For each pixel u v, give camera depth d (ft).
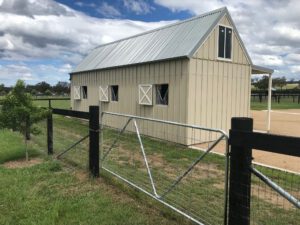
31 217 14.28
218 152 28.02
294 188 18.01
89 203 15.90
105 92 49.90
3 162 25.02
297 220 13.91
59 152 26.48
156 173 20.63
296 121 57.31
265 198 16.48
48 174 20.85
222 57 37.19
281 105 103.55
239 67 39.34
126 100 44.55
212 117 36.47
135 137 35.60
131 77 43.27
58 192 17.53
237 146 10.91
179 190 17.01
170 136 36.37
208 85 35.83
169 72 36.40
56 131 34.68
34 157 26.40
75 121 43.52
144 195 16.96
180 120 34.91
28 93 25.63
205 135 35.73
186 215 13.56
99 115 20.61
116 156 25.89
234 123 10.96
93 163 20.03
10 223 13.75
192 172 20.63
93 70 53.26
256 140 10.18
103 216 14.43
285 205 15.60
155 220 14.12
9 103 24.70
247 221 10.86
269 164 24.99
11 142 33.37
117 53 50.90
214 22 35.70
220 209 14.78
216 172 20.94
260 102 118.52
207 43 35.35
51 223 13.62
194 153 26.05
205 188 17.66
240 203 10.94
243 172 10.80
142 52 42.83
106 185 18.75
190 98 34.19
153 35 45.39
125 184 18.74
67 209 15.16
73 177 20.15
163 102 38.19
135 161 24.25
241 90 39.75
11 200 16.25
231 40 38.09
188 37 36.73
